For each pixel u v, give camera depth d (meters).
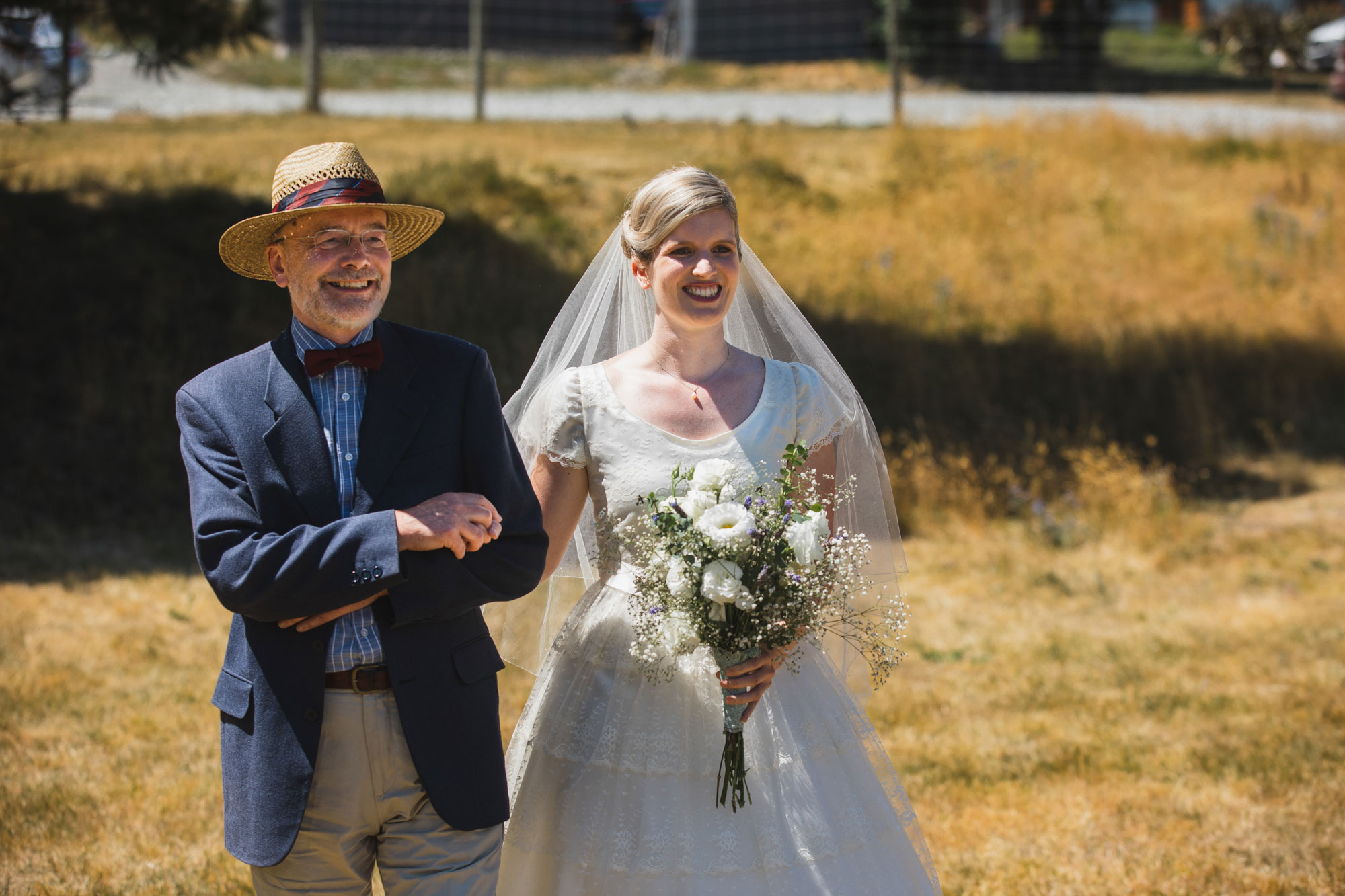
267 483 2.40
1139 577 7.80
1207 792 4.66
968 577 7.77
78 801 4.43
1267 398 11.11
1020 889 3.90
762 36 28.14
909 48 25.88
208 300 10.30
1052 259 13.01
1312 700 5.63
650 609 2.68
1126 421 10.62
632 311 3.19
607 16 29.81
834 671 3.05
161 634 6.37
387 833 2.49
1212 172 15.92
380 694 2.41
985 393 10.62
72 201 11.30
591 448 2.91
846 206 13.82
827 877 2.67
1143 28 32.50
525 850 2.82
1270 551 8.24
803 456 2.74
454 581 2.38
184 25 10.68
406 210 2.59
